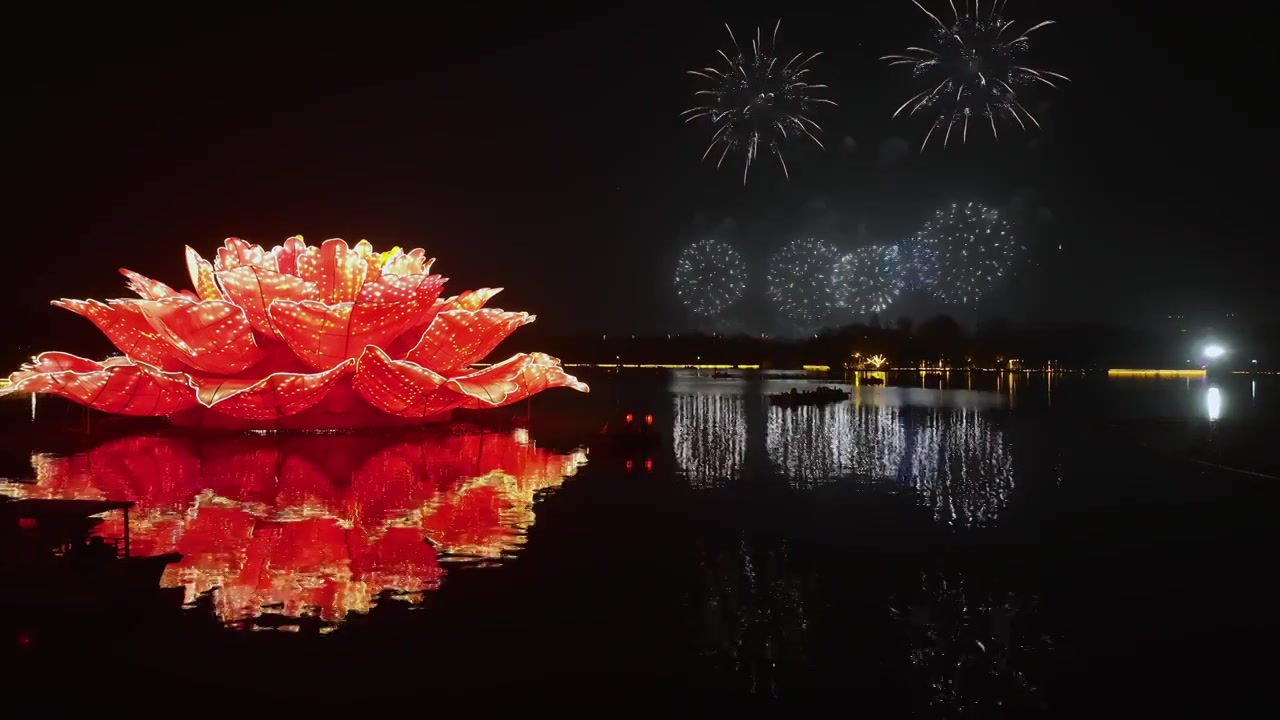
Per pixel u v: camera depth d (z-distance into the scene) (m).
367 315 18.59
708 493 13.81
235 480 14.25
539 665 6.61
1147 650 7.18
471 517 11.66
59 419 24.09
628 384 57.06
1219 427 24.50
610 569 9.21
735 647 7.08
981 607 8.20
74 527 8.41
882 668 6.72
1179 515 12.39
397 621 7.48
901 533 11.11
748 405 35.00
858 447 20.34
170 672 6.37
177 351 19.09
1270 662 6.95
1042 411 31.50
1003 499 13.60
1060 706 6.16
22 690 6.05
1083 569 9.45
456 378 20.38
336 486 13.83
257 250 20.53
